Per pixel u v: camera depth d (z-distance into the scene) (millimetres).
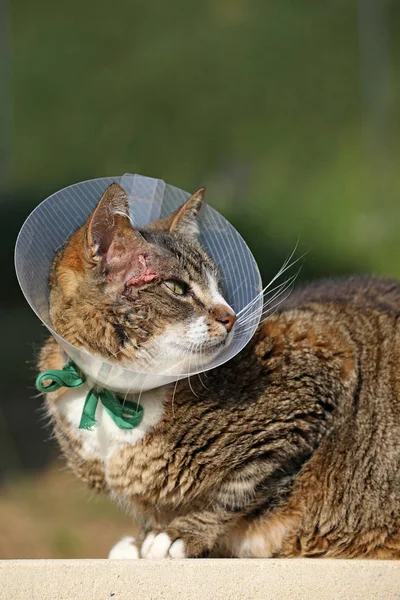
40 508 11141
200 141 23859
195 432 5336
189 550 5301
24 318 17438
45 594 4391
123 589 4395
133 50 27844
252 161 22641
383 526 5480
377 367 5672
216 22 28203
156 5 29312
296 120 24047
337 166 21734
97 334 5223
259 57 26344
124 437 5297
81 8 29734
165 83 26094
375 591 4410
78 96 26422
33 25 29438
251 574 4426
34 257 5035
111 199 5199
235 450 5355
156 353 5305
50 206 5141
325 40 26281
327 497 5488
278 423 5418
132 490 5457
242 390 5434
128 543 5738
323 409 5488
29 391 14953
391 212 18938
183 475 5375
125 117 25172
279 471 5422
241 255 5559
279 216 18094
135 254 5301
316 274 14930
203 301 5387
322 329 5734
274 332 5676
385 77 24641
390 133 22969
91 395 5117
